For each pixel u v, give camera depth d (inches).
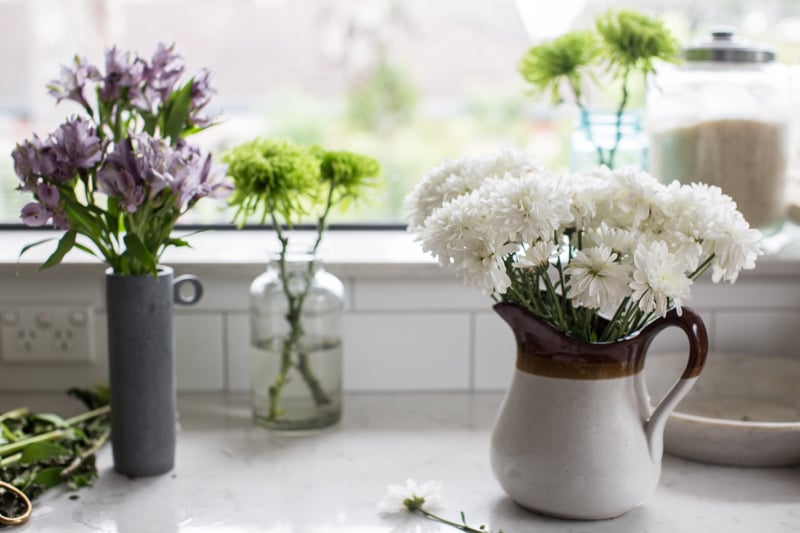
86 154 38.2
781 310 55.0
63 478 40.2
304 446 45.8
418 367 54.7
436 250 34.1
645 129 56.1
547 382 36.1
